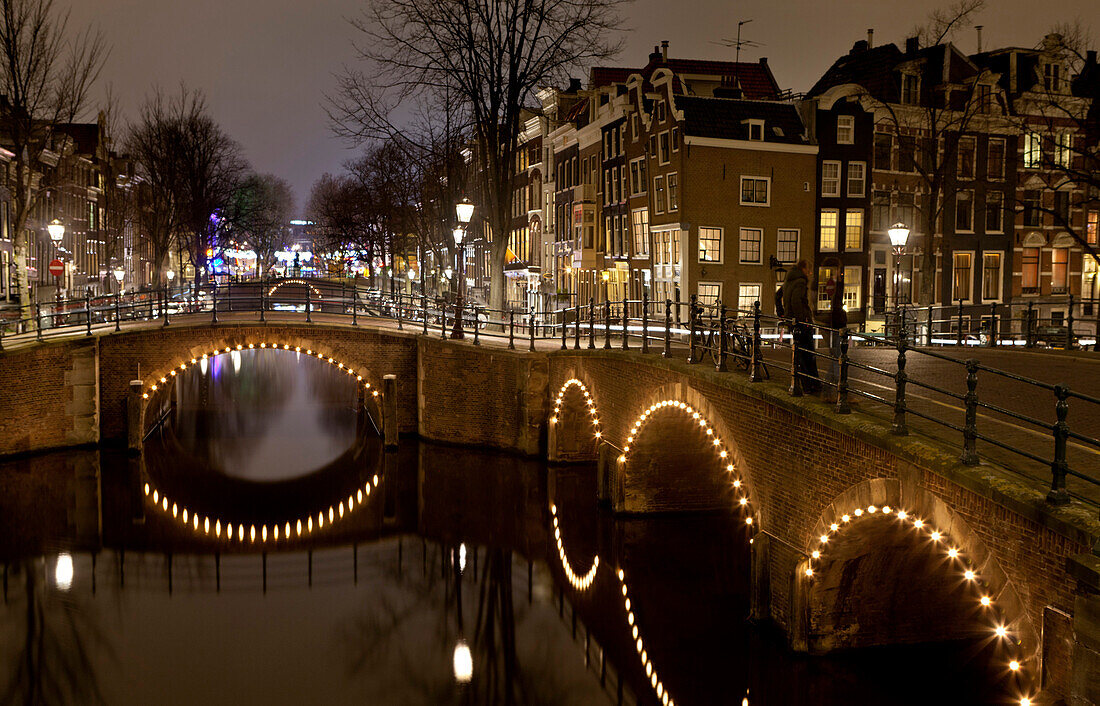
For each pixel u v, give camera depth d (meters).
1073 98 43.41
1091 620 6.68
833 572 12.37
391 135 31.31
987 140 42.44
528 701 13.16
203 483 24.89
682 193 37.78
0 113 31.77
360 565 19.03
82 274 61.75
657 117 39.97
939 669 12.52
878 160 40.84
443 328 28.36
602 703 13.18
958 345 23.42
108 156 59.84
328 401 39.97
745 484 14.04
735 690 13.20
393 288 52.12
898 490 9.90
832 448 11.39
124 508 22.45
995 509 8.30
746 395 13.80
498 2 29.89
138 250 67.69
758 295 38.88
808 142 39.19
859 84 41.38
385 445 27.38
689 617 15.44
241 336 28.39
